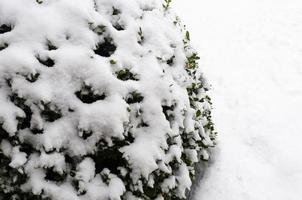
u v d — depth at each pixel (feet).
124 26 10.98
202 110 12.91
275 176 16.07
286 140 17.97
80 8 10.06
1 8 9.75
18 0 9.86
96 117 9.30
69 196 9.15
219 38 27.25
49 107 9.22
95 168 9.66
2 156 9.16
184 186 11.06
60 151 9.23
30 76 9.07
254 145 17.89
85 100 9.73
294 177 16.01
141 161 9.65
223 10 30.55
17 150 9.02
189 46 12.96
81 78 9.52
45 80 9.29
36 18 9.62
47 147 8.95
